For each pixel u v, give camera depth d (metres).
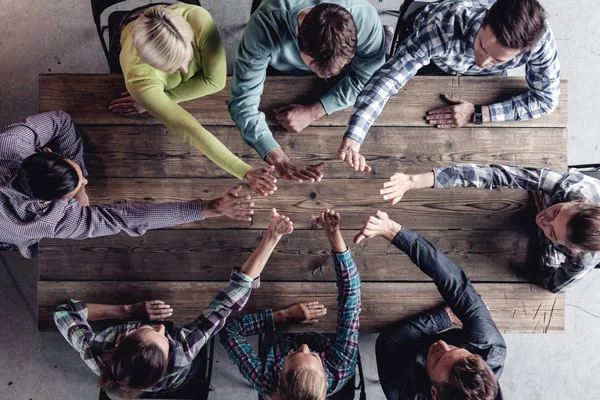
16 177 1.74
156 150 2.09
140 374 1.62
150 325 1.94
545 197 2.00
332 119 2.09
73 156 2.05
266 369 1.95
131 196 2.08
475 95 2.10
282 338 2.12
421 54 1.83
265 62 1.76
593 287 2.81
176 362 1.81
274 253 2.09
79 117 2.08
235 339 1.97
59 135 1.99
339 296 1.94
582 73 2.91
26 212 1.78
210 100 2.08
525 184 1.93
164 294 2.07
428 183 1.91
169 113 1.76
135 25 1.49
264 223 2.09
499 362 1.88
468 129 2.09
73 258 2.08
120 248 2.08
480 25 1.72
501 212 2.10
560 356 2.79
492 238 2.10
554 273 2.00
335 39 1.42
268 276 2.09
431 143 2.10
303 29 1.44
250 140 1.85
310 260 2.09
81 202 2.01
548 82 1.91
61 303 2.06
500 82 2.10
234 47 2.85
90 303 2.05
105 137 2.08
